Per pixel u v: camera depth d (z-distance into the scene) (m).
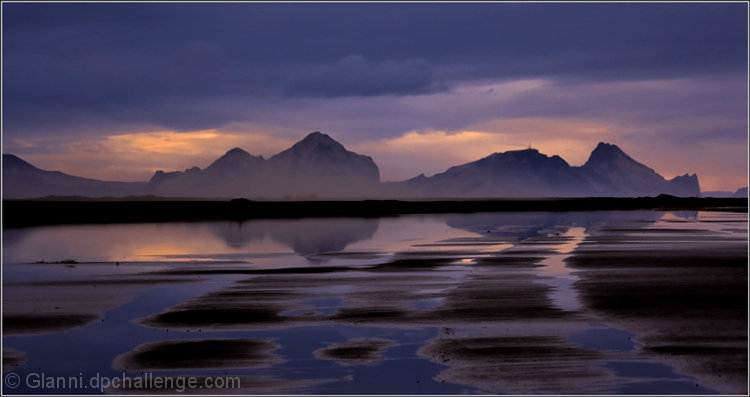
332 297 33.16
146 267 46.72
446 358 22.45
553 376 20.58
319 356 22.92
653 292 33.41
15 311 30.42
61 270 45.28
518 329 26.00
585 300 31.45
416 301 31.80
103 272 44.00
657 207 199.88
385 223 106.00
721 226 92.25
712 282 36.50
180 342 24.80
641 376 20.52
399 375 20.92
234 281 39.03
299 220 116.19
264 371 21.47
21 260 51.97
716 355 22.38
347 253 55.44
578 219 119.88
